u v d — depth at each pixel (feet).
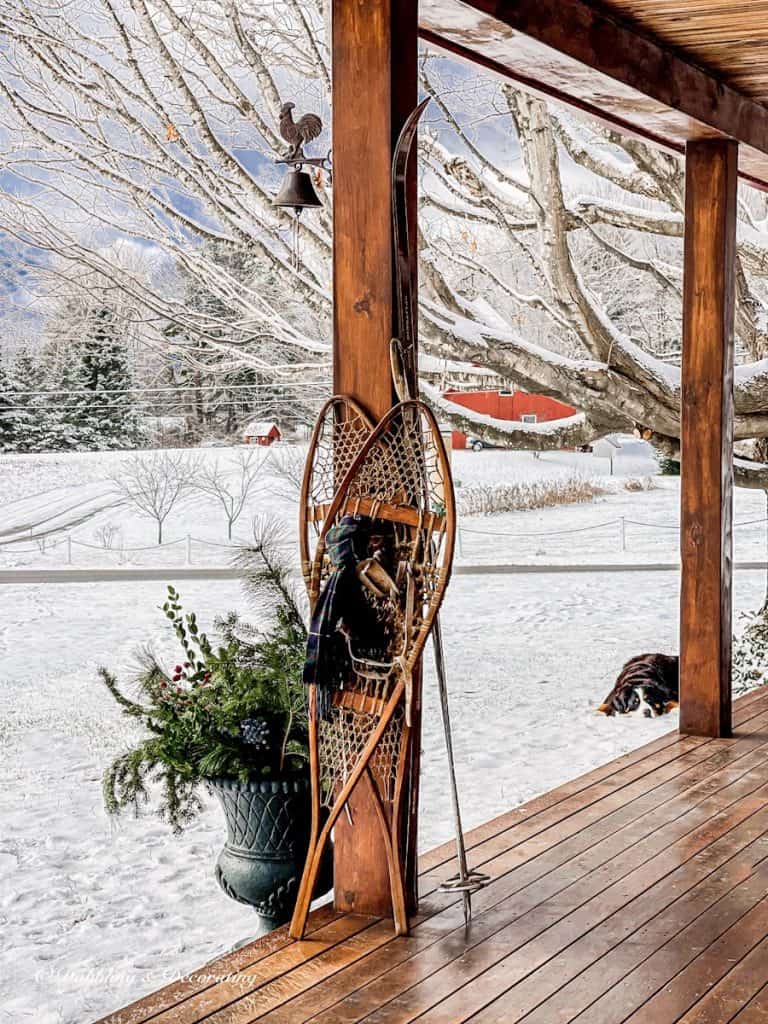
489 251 30.60
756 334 26.55
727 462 15.78
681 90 13.73
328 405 9.66
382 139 9.36
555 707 28.96
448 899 10.22
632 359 21.90
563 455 97.55
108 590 51.57
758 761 14.61
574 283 21.81
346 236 9.57
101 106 23.82
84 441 77.15
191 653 11.70
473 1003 8.33
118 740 26.94
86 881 18.17
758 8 11.91
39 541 72.02
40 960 15.02
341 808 9.27
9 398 48.57
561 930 9.58
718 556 15.60
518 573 56.29
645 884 10.59
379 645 9.35
